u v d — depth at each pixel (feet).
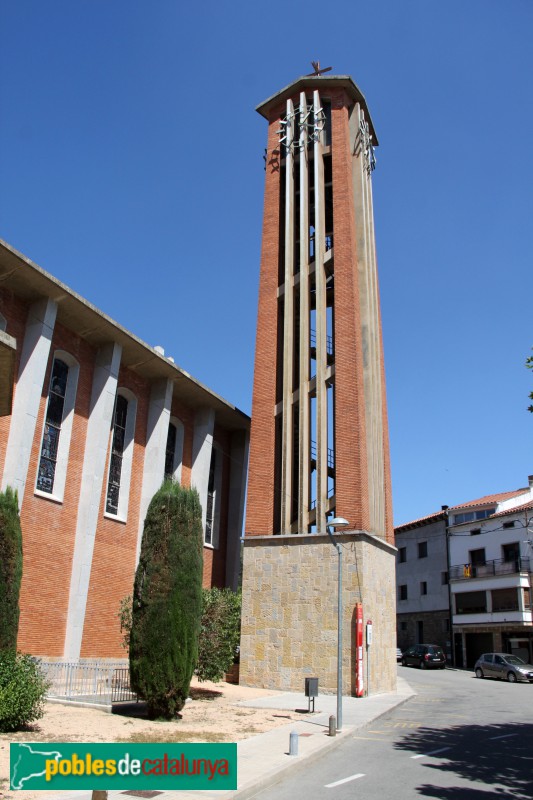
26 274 66.03
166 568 49.78
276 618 79.25
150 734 40.32
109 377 78.23
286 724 48.67
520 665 112.06
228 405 103.04
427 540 180.34
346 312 89.40
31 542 67.00
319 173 100.78
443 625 167.22
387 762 36.22
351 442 82.84
